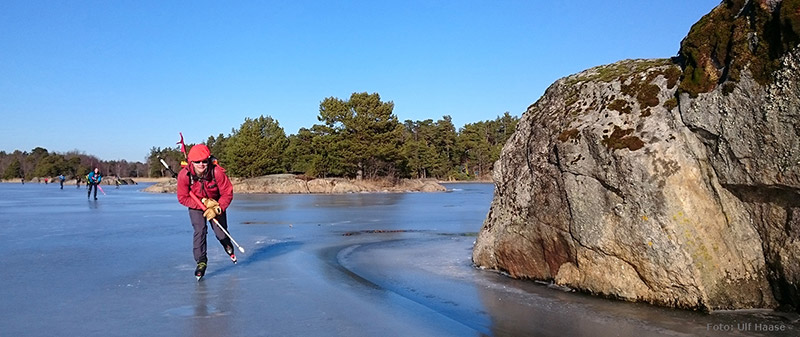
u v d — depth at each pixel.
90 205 22.81
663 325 4.95
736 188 5.29
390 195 39.12
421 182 52.69
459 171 103.19
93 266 7.68
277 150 64.12
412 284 6.70
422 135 101.75
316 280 6.86
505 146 7.83
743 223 5.40
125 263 7.93
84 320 5.02
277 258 8.59
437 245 10.26
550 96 7.55
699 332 4.75
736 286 5.40
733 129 5.04
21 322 4.95
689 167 5.40
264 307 5.52
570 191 6.12
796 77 4.52
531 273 6.91
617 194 5.71
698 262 5.30
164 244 9.97
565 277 6.43
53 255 8.62
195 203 6.95
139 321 5.00
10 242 10.19
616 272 5.85
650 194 5.42
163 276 7.01
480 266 7.82
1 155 138.62
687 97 5.48
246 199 31.36
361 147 54.34
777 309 5.39
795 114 4.54
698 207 5.35
